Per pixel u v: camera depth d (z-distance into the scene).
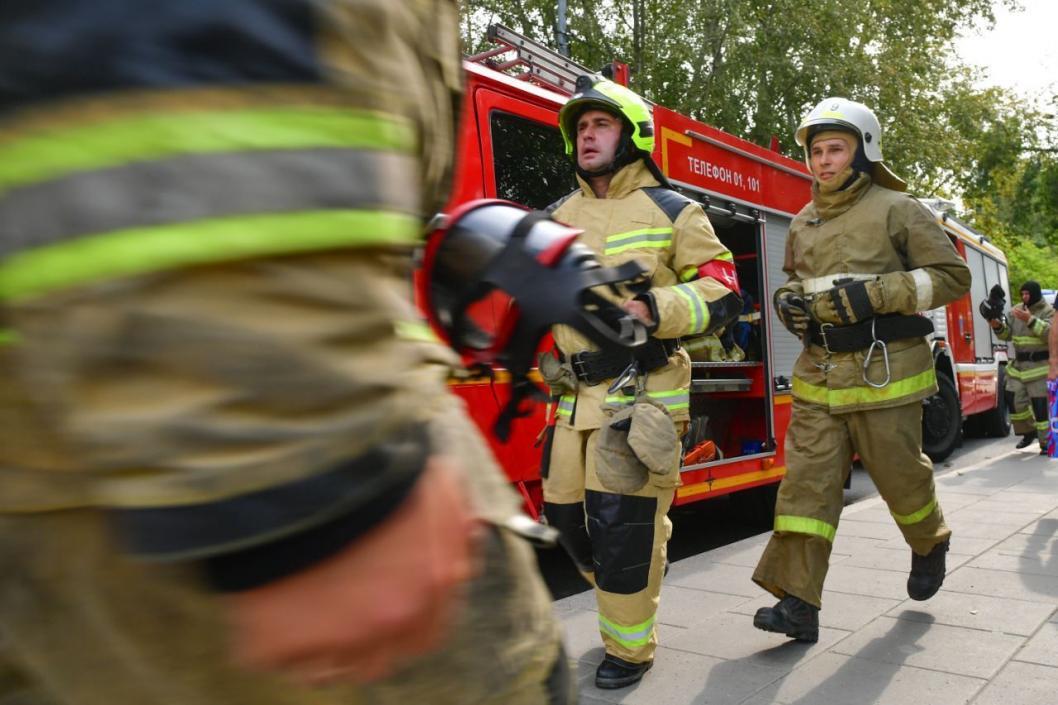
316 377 0.56
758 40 22.06
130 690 0.70
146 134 0.54
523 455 4.68
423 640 0.66
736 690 3.45
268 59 0.57
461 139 0.96
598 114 3.57
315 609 0.60
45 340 0.54
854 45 23.58
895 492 4.05
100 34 0.55
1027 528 6.14
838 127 4.12
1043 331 10.91
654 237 3.48
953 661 3.68
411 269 0.77
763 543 6.21
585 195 3.73
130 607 0.68
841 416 3.97
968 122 26.47
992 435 14.69
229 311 0.54
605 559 3.42
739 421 7.04
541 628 0.92
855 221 4.12
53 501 0.66
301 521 0.57
